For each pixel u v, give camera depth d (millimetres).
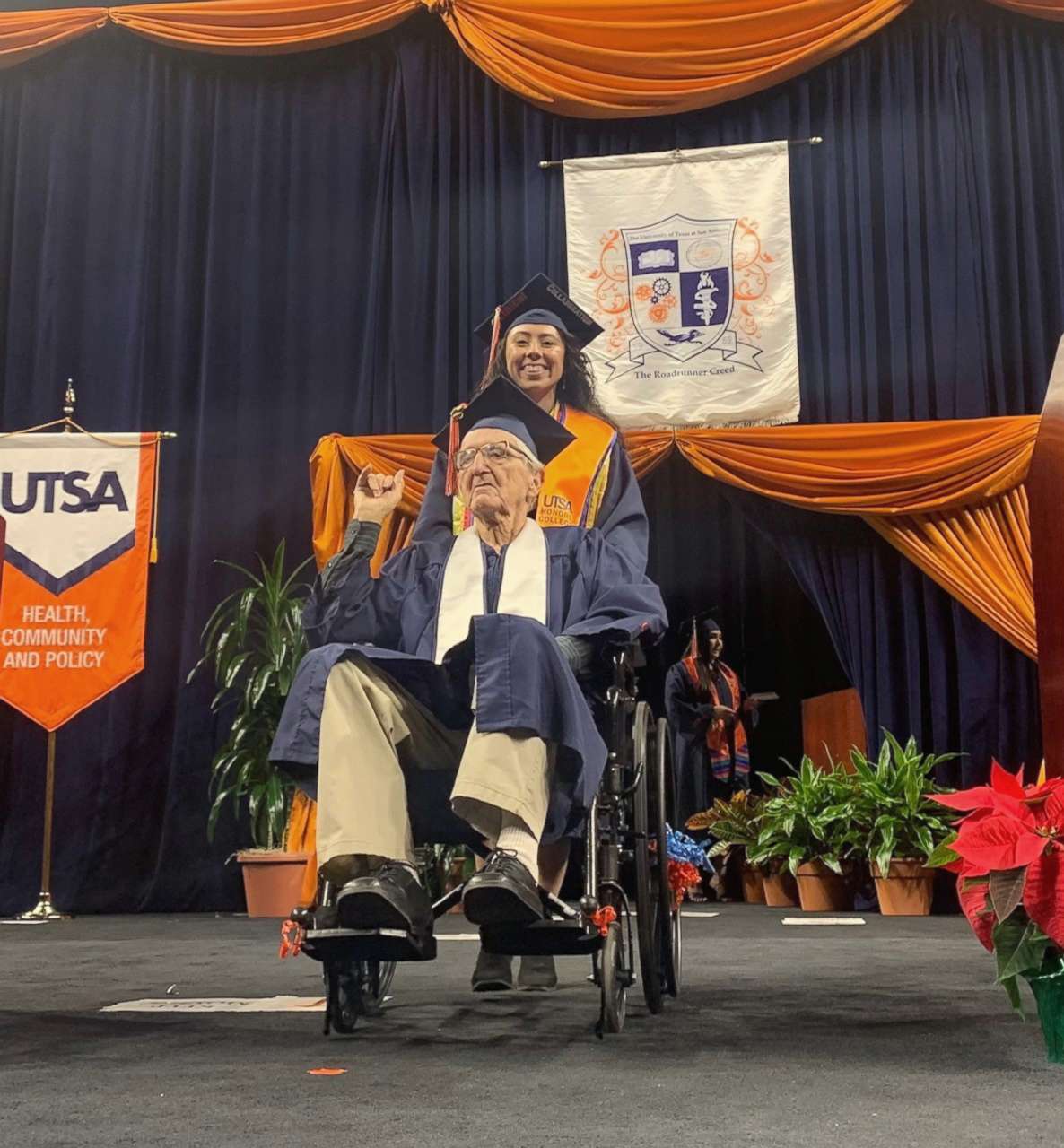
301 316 6359
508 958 2689
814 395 6012
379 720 2041
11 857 5965
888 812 5227
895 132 6141
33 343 6445
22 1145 1288
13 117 6688
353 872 1994
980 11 6207
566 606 2299
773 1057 1842
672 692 6473
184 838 5879
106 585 5520
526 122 6352
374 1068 1753
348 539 2287
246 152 6539
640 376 5992
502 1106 1484
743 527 7160
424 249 6301
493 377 3031
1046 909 1661
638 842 2264
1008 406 5895
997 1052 1871
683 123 6301
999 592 5598
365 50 6594
